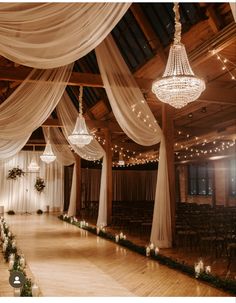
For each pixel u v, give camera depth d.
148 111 8.20
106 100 13.48
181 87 4.64
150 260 7.39
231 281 5.20
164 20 9.46
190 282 5.64
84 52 4.28
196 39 8.66
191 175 20.38
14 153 10.29
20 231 12.16
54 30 4.05
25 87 7.07
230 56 8.27
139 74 11.12
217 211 12.07
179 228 9.25
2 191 20.19
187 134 14.12
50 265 6.98
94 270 6.54
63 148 16.23
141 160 18.23
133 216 12.54
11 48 4.06
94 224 14.78
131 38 10.91
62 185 21.55
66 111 10.18
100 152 13.39
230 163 17.03
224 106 11.86
